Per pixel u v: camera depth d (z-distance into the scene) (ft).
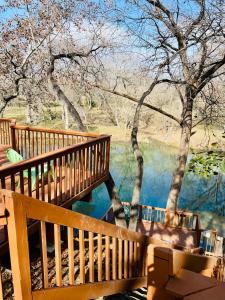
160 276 5.55
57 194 15.57
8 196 5.56
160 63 27.12
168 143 83.41
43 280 6.91
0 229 12.15
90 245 8.59
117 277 10.77
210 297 5.13
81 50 31.81
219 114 28.60
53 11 31.78
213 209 50.78
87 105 83.71
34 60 36.32
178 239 31.86
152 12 26.18
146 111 73.36
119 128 96.73
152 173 67.26
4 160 23.57
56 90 27.84
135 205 25.13
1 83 41.78
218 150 17.67
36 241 14.80
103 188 55.93
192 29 24.58
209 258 6.79
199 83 29.89
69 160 15.99
